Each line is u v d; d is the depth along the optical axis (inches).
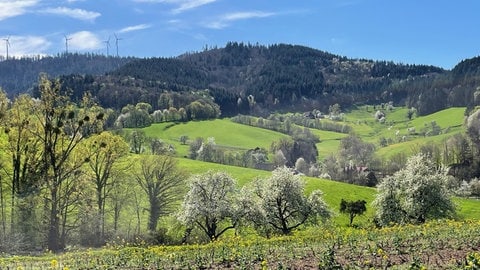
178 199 2249.0
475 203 3048.7
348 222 2464.3
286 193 1974.7
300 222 2025.1
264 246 894.4
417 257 619.2
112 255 840.9
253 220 1892.2
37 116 1686.8
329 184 3031.5
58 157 1755.7
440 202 2070.6
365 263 588.1
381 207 2192.4
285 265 654.5
